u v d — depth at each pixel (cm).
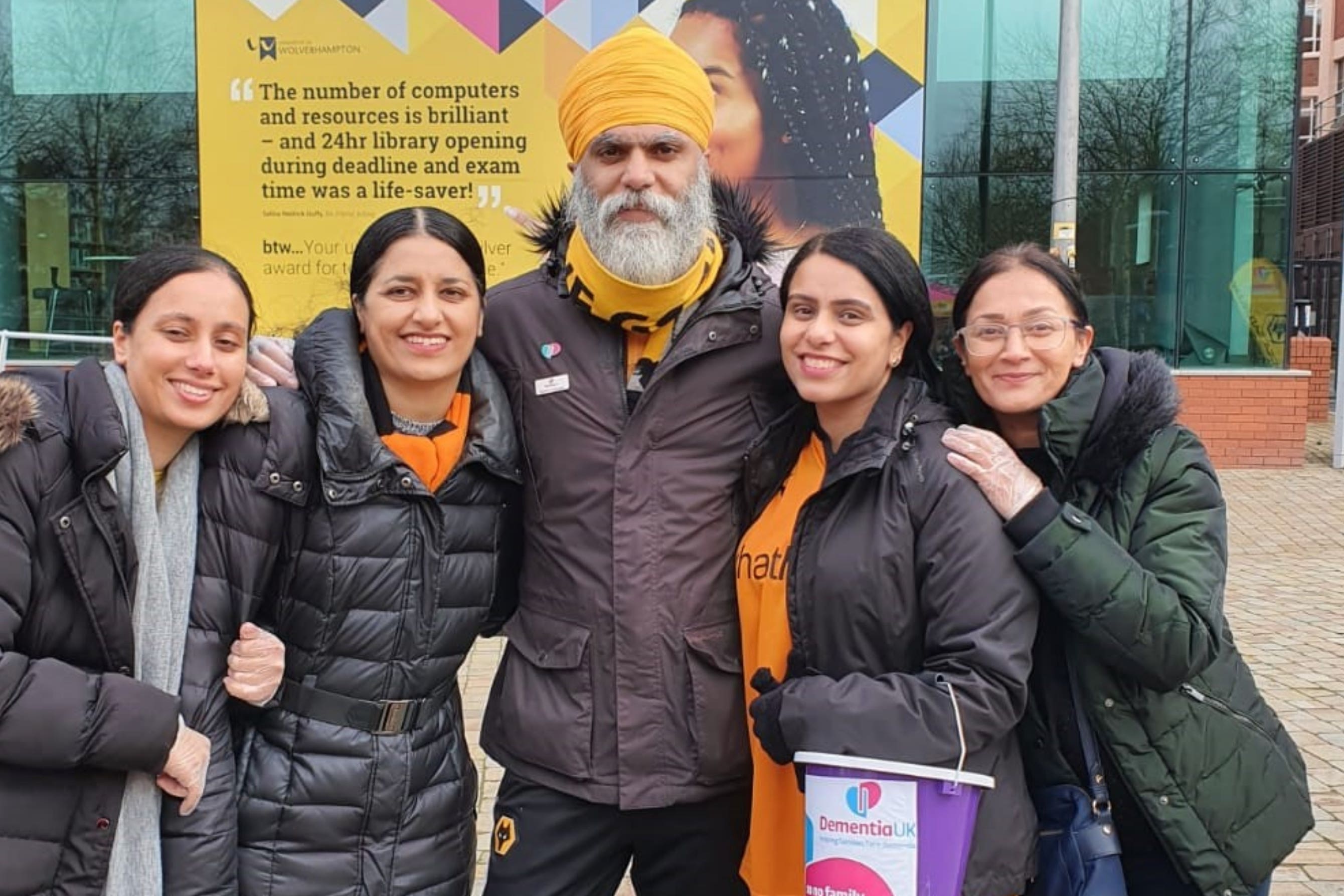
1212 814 200
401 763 219
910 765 191
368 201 972
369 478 212
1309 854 377
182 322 192
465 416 228
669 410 238
